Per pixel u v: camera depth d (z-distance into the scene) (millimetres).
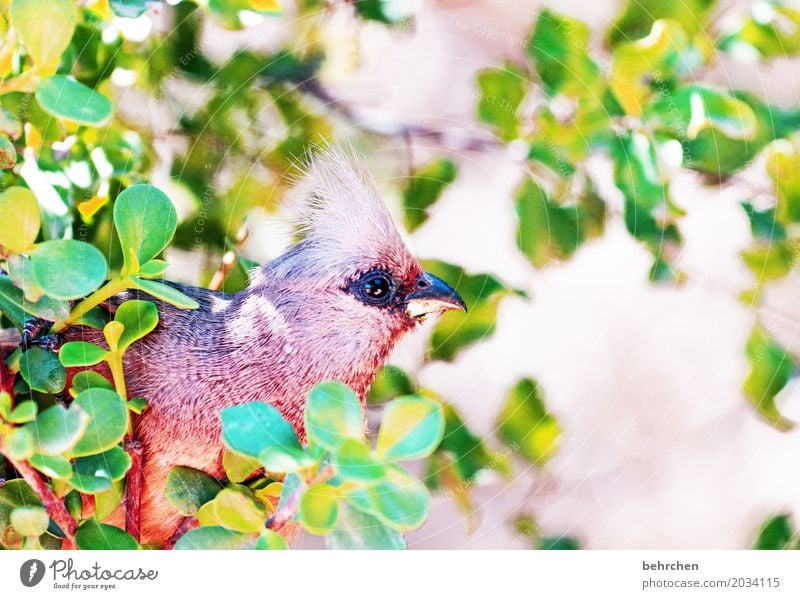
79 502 2057
